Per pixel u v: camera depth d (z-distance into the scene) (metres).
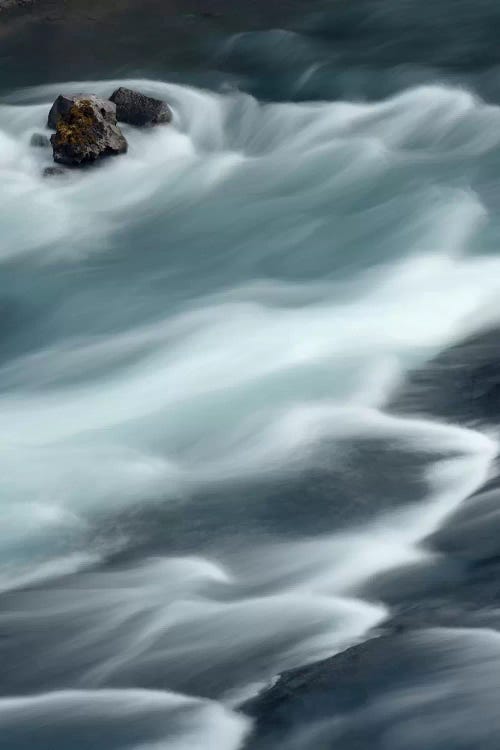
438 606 14.08
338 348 22.19
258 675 13.31
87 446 19.77
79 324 25.23
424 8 38.50
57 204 30.52
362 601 14.66
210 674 13.51
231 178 31.44
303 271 26.42
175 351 23.05
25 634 14.75
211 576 15.80
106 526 17.39
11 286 27.12
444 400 19.91
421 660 12.72
